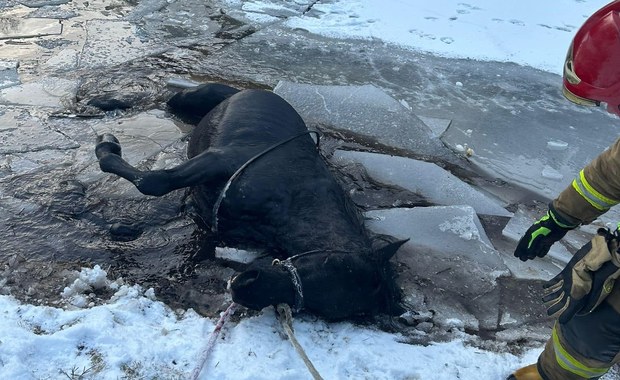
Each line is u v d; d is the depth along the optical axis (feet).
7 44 22.44
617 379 11.06
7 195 14.73
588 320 8.32
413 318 12.08
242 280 10.85
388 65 22.91
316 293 11.02
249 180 13.07
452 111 20.33
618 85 7.31
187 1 27.48
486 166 17.72
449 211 14.89
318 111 19.30
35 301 11.78
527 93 21.74
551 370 9.37
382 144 18.20
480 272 13.41
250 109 15.49
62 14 25.34
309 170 13.76
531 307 12.68
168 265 13.01
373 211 14.97
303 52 23.45
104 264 12.94
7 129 17.39
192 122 18.47
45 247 13.29
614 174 7.85
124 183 15.43
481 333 12.00
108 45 22.86
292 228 12.67
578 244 14.85
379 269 11.56
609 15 7.46
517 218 15.58
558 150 18.66
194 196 14.46
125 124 18.12
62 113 18.44
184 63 21.95
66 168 15.89
